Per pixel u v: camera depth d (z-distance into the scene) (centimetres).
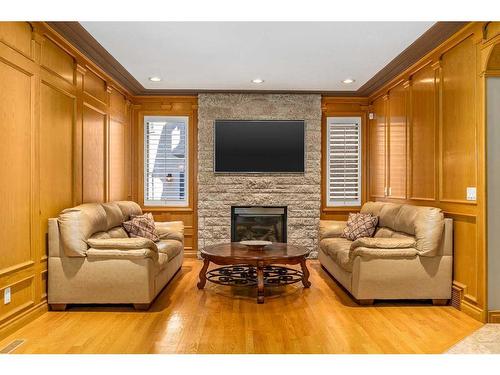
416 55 449
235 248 474
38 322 339
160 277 416
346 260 407
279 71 521
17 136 316
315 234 648
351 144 662
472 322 343
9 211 306
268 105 643
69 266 368
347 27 375
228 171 643
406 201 504
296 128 646
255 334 314
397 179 536
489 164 338
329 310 377
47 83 362
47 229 367
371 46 423
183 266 586
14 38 310
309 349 285
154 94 645
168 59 471
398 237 430
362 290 386
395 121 545
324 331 321
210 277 502
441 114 411
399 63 480
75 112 423
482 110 338
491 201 338
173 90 627
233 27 375
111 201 548
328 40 408
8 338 303
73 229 364
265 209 649
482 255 341
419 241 387
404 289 387
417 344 295
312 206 648
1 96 294
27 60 328
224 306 389
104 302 371
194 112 654
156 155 654
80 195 440
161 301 406
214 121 640
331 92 639
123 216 501
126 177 623
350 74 533
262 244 458
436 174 422
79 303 370
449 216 398
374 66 495
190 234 655
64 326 330
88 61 453
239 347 288
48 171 367
